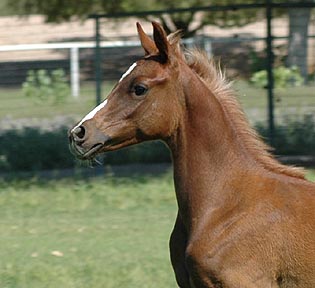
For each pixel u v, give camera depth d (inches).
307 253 294.7
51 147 767.1
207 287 300.7
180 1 797.2
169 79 302.7
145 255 490.0
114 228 558.9
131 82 303.4
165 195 643.5
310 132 758.5
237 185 305.0
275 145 731.4
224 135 307.7
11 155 767.1
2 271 459.5
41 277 448.5
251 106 811.4
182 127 306.5
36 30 1234.0
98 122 304.3
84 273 454.3
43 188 681.6
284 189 303.9
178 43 309.7
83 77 1027.3
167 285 433.7
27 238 536.7
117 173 736.3
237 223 299.3
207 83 311.4
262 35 1168.2
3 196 651.5
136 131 305.0
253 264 295.4
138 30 312.8
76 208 618.2
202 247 300.0
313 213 298.7
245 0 807.7
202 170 306.2
